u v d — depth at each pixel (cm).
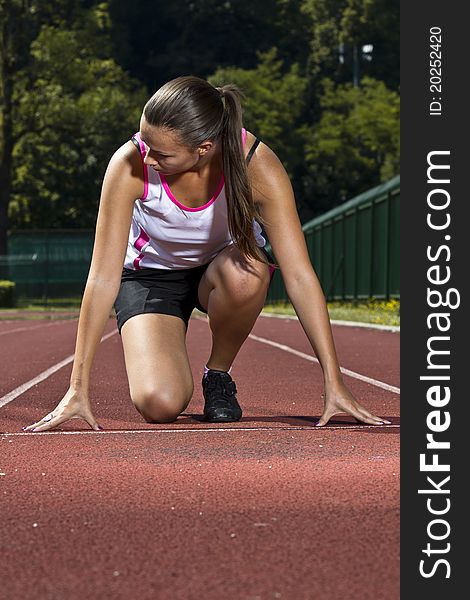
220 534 312
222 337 565
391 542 304
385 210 2681
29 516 339
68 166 6034
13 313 4222
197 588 259
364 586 261
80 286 5703
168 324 564
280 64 7781
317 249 3753
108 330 2159
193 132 476
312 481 388
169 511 343
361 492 369
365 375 916
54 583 264
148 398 548
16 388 835
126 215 522
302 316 540
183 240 541
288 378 896
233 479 393
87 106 5919
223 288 541
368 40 8925
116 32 9225
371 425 542
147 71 9344
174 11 9531
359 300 2998
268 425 556
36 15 5612
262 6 9362
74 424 566
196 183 519
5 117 5494
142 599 251
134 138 520
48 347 1504
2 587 262
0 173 5547
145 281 568
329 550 293
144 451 460
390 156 7138
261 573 271
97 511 344
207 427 548
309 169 7694
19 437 507
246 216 510
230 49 9350
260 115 7488
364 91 7788
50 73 5606
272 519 329
